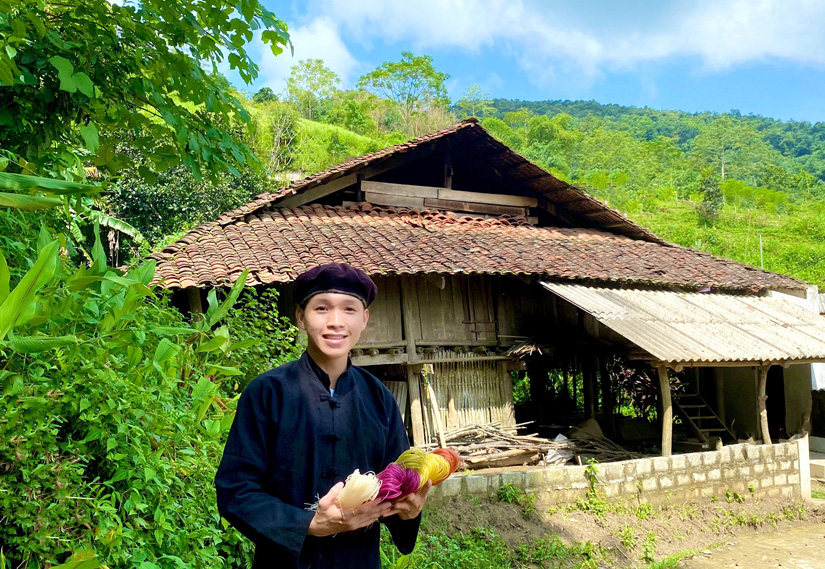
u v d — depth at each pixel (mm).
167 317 3812
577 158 80000
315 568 1702
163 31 4004
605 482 8773
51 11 3941
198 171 4418
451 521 7543
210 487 3191
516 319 11008
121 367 2863
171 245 9031
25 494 2238
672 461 9312
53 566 2051
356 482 1538
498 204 12586
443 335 10227
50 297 2520
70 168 3779
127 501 2572
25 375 2451
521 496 8148
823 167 103938
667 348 8797
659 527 8633
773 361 9664
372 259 9055
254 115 31562
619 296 10477
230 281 7840
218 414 3676
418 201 11859
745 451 10008
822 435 14016
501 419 10594
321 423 1752
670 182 71375
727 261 13320
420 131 59906
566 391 14828
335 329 1810
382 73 62219
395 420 1974
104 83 4004
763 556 8156
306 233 9938
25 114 3740
